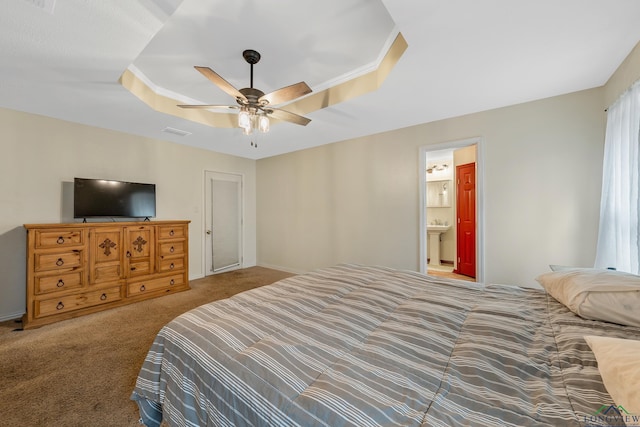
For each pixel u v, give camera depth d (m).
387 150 3.69
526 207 2.74
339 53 2.26
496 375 0.87
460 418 0.69
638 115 1.76
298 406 0.76
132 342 2.33
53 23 1.52
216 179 4.85
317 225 4.54
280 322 1.30
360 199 3.99
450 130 3.16
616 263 2.04
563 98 2.55
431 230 5.44
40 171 3.03
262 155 5.18
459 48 1.79
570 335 1.09
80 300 2.92
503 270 2.87
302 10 1.75
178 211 4.30
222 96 3.03
